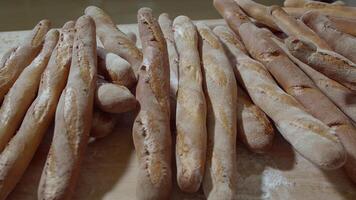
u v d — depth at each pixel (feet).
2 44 3.00
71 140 1.81
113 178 1.92
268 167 1.94
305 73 2.21
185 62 2.22
